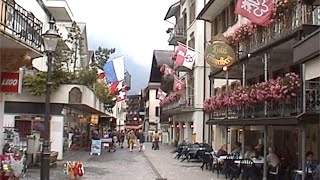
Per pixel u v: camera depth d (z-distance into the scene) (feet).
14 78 46.52
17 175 45.68
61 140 83.15
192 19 146.92
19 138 76.69
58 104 82.33
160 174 74.28
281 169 62.49
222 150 78.33
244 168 64.44
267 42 65.31
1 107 49.80
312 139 62.69
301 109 52.90
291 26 58.54
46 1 119.96
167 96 180.96
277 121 56.59
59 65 81.15
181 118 164.66
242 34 76.38
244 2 60.75
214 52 76.59
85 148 138.10
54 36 46.70
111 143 140.26
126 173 74.43
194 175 73.46
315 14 54.70
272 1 60.34
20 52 45.39
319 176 47.24
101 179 64.95
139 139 149.28
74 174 62.34
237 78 97.60
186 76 152.05
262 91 60.90
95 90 116.57
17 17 43.57
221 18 113.50
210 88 122.01
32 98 79.97
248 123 68.03
